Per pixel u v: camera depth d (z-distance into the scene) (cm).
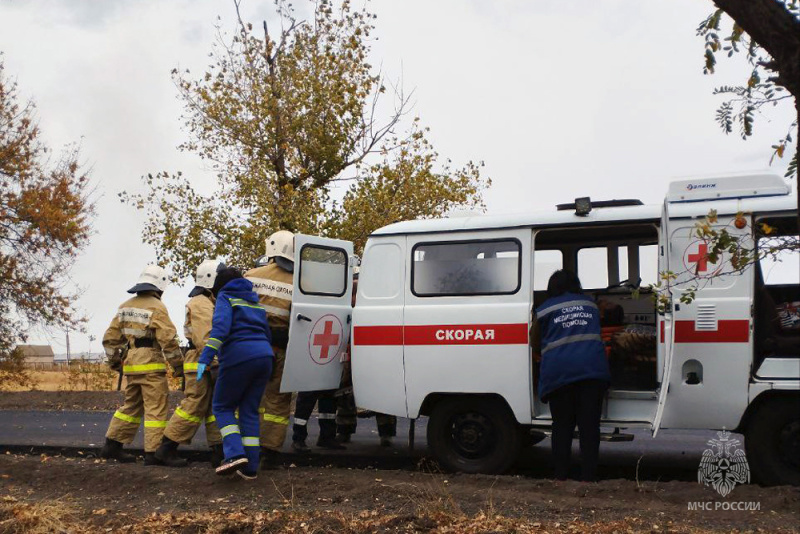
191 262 2116
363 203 2070
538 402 808
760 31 404
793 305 753
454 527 562
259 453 797
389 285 852
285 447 1013
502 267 813
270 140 2120
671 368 748
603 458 951
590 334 752
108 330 888
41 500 661
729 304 735
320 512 608
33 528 577
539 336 775
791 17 395
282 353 840
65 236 2452
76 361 2158
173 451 846
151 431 852
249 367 735
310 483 719
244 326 748
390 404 837
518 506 636
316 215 2025
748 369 727
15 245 2489
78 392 1800
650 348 815
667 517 602
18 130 2494
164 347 857
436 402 838
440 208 2214
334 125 2120
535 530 554
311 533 559
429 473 792
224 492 701
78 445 1034
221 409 739
